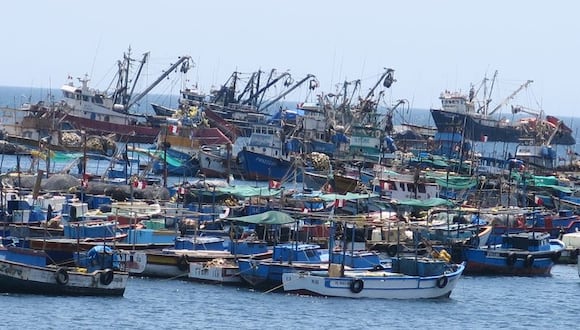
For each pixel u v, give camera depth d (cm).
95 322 19662
